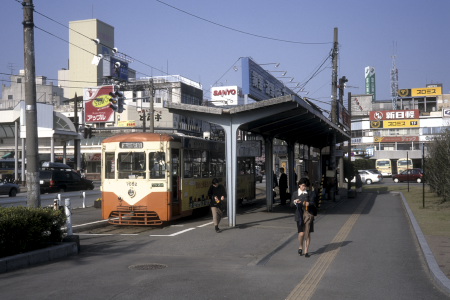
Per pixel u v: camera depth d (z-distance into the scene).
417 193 31.88
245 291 7.67
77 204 26.17
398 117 88.50
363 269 9.51
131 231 15.71
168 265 9.85
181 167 17.09
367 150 83.44
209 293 7.51
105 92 76.62
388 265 9.91
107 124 77.94
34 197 11.76
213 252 11.49
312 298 7.32
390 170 72.56
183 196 17.19
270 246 12.33
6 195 35.91
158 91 79.56
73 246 11.29
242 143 19.05
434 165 24.88
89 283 8.18
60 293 7.50
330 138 26.38
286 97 14.54
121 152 16.53
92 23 117.25
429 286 8.17
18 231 9.94
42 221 10.75
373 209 22.58
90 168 75.50
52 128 52.09
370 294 7.61
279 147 25.78
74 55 118.44
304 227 10.92
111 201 16.48
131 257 10.84
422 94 110.56
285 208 22.98
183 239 13.57
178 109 15.84
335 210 22.14
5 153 65.44
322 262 10.20
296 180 29.23
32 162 11.78
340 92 36.28
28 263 9.81
